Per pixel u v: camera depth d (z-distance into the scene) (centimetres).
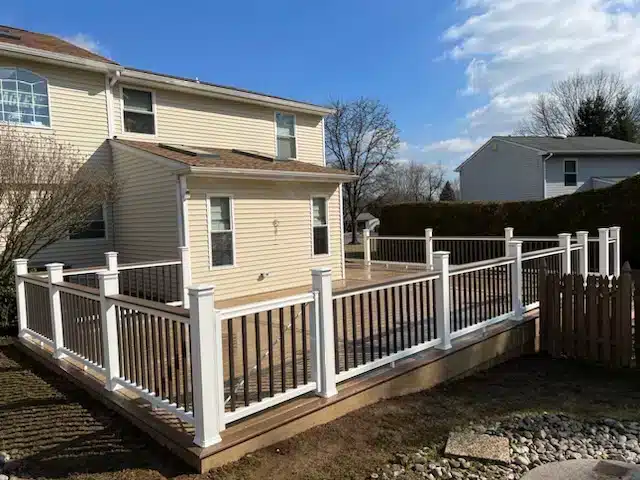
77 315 472
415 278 467
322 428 358
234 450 304
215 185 948
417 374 455
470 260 1281
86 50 1174
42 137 907
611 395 461
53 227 841
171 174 912
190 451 293
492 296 587
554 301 606
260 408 331
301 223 1121
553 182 2119
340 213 1216
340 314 722
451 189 4928
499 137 2297
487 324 563
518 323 601
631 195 1316
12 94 925
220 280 960
